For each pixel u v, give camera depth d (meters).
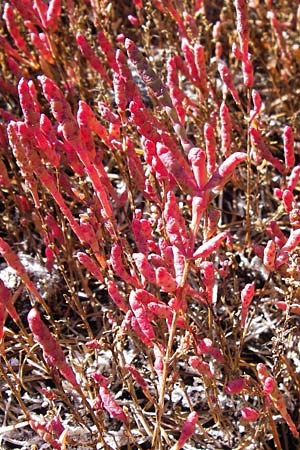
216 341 0.44
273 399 0.34
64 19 0.63
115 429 0.42
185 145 0.34
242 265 0.49
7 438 0.42
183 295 0.32
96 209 0.41
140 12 0.60
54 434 0.36
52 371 0.36
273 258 0.36
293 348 0.44
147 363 0.44
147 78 0.34
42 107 0.51
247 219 0.48
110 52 0.45
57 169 0.42
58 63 0.52
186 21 0.51
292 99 0.60
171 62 0.39
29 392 0.43
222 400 0.43
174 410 0.42
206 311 0.45
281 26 0.63
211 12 0.68
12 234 0.51
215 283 0.48
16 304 0.46
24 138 0.35
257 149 0.46
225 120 0.40
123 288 0.46
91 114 0.36
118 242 0.39
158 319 0.40
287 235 0.51
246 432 0.42
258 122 0.46
